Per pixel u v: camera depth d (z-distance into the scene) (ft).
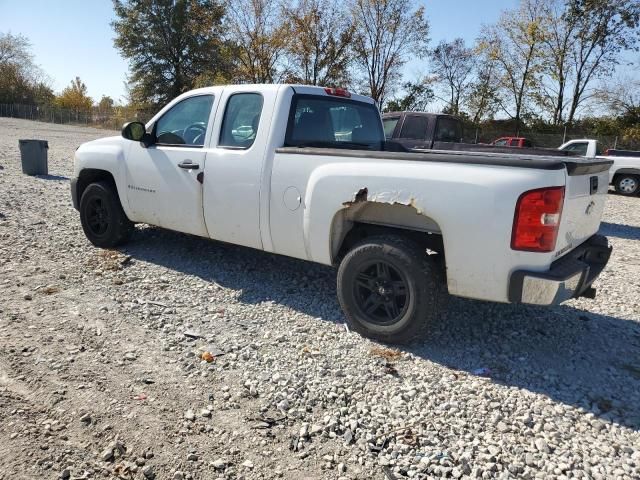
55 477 7.73
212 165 15.33
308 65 87.86
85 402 9.62
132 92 158.30
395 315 12.46
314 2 83.97
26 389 9.92
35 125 144.25
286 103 14.39
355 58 91.40
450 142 31.37
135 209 17.90
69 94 221.05
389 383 10.82
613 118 110.93
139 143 17.57
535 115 124.47
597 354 12.80
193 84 133.39
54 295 14.57
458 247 11.12
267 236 14.42
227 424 9.24
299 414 9.61
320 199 12.84
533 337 13.57
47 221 22.81
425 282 11.78
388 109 118.52
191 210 16.10
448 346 12.75
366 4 89.10
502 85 124.26
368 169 12.11
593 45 114.42
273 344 12.33
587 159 13.44
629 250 26.96
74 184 19.76
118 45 152.97
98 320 13.10
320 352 11.97
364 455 8.63
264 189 14.11
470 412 9.94
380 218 12.87
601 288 18.57
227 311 14.16
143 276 16.52
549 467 8.48
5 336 11.94
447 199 11.07
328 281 16.70
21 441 8.44
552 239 10.50
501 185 10.56
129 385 10.27
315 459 8.48
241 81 90.84
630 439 9.36
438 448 8.82
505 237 10.59
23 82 215.31
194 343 12.18
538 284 10.49
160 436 8.82
